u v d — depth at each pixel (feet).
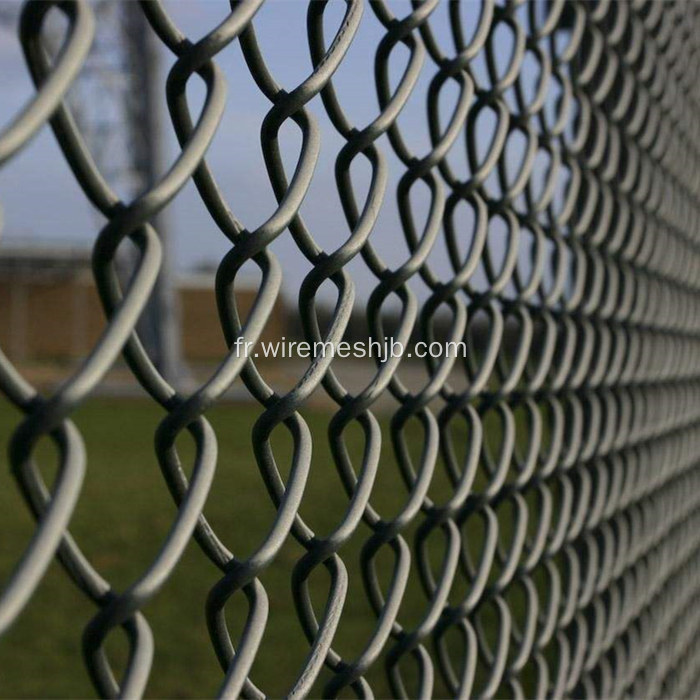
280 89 2.07
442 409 3.33
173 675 12.32
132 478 28.48
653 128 5.72
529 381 4.12
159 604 15.01
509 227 3.61
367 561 2.75
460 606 3.42
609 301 4.95
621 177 5.22
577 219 4.65
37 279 88.58
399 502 16.93
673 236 6.46
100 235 1.51
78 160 1.47
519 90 3.67
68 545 1.46
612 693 5.38
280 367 40.86
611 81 4.70
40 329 89.10
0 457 31.76
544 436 14.23
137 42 36.42
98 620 1.49
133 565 18.22
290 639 13.21
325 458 24.72
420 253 2.82
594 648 4.97
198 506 1.68
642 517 5.93
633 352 5.48
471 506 3.50
